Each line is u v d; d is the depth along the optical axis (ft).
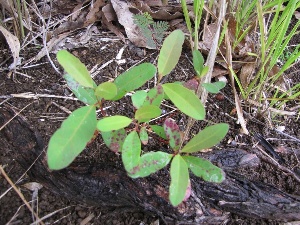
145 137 0.78
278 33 0.97
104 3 1.26
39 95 1.04
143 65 0.77
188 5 1.28
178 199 0.67
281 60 1.21
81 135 0.64
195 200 0.85
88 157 0.90
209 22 1.24
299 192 0.92
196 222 0.85
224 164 0.94
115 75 1.12
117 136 0.77
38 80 1.08
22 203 0.87
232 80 1.02
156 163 0.72
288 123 1.08
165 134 0.80
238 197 0.87
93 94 0.79
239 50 1.15
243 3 1.16
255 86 1.12
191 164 0.74
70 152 0.62
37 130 0.94
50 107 1.01
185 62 1.17
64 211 0.88
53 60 1.15
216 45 0.86
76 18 1.25
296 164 0.98
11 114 0.97
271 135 1.04
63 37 1.20
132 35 1.20
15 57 1.09
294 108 1.10
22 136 0.93
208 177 0.73
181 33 0.72
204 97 0.93
